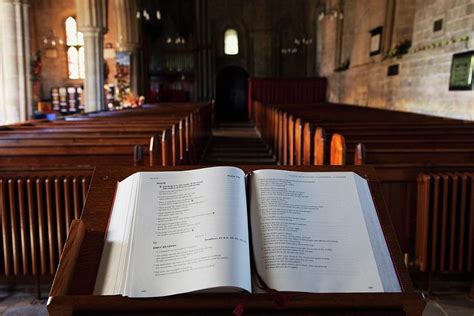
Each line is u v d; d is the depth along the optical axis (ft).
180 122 22.45
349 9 56.18
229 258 4.51
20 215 13.21
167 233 4.89
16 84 31.83
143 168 5.77
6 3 31.17
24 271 13.39
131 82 65.98
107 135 17.75
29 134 18.40
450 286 13.94
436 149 13.99
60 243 13.32
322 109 40.98
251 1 87.04
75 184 13.06
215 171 5.42
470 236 13.10
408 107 36.78
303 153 19.81
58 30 67.31
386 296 4.41
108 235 5.04
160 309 4.32
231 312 4.32
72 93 66.39
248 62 88.43
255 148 42.22
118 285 4.52
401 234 13.66
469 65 27.35
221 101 90.27
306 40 86.74
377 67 44.57
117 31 64.85
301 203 5.31
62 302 4.23
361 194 5.53
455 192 12.98
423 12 34.30
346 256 4.89
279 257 4.77
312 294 4.40
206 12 85.15
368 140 15.85
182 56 86.84
